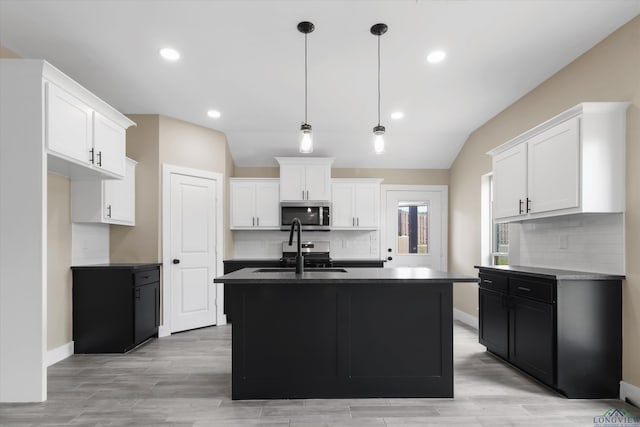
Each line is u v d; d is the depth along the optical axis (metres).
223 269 4.99
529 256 3.63
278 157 5.41
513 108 3.96
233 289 2.57
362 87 3.59
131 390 2.69
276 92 3.72
